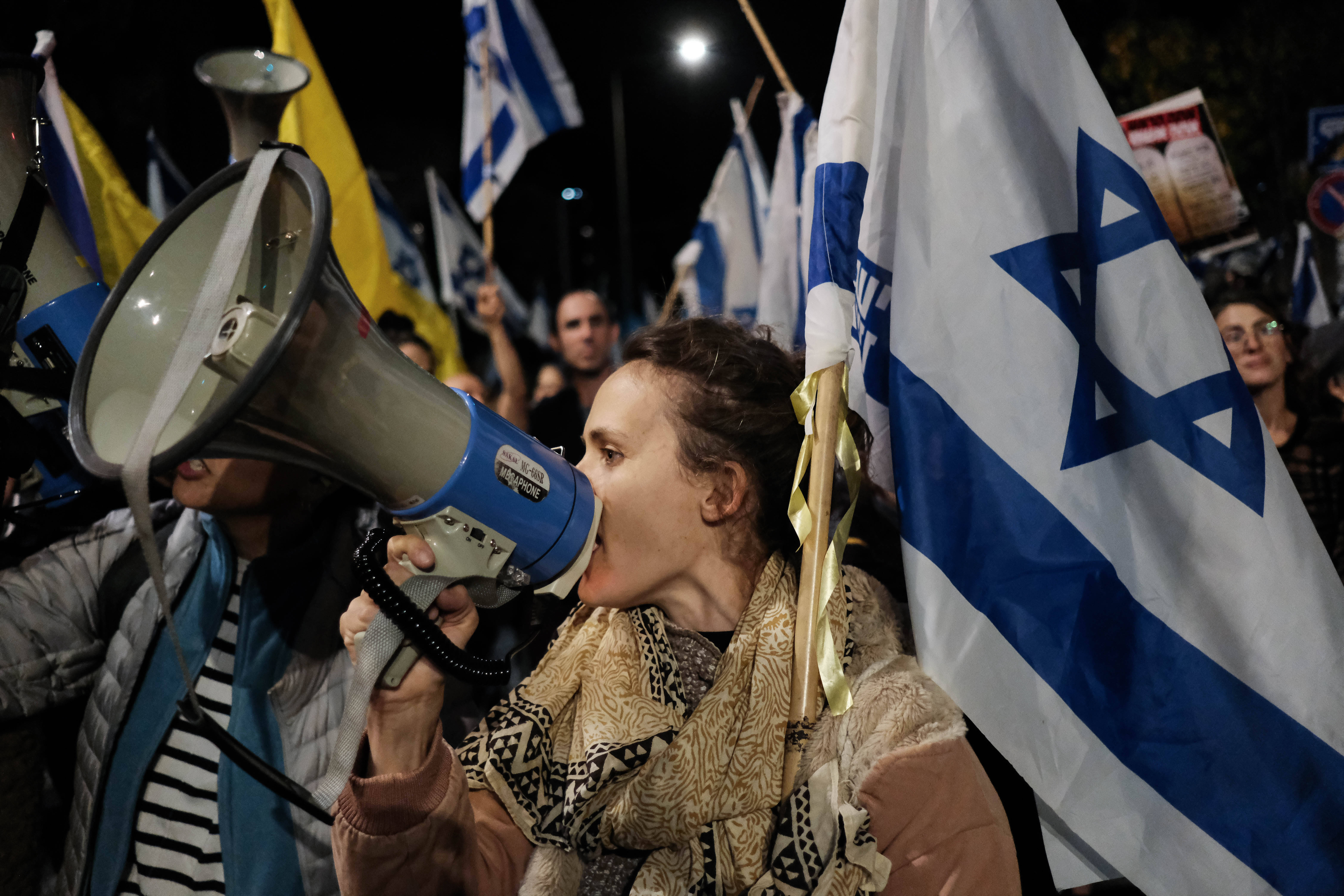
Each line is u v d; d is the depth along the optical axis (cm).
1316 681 122
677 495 118
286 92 146
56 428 140
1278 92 950
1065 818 123
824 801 105
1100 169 131
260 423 86
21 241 127
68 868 145
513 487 100
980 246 131
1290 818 121
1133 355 129
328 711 145
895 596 155
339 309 88
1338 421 313
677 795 108
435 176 746
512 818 118
